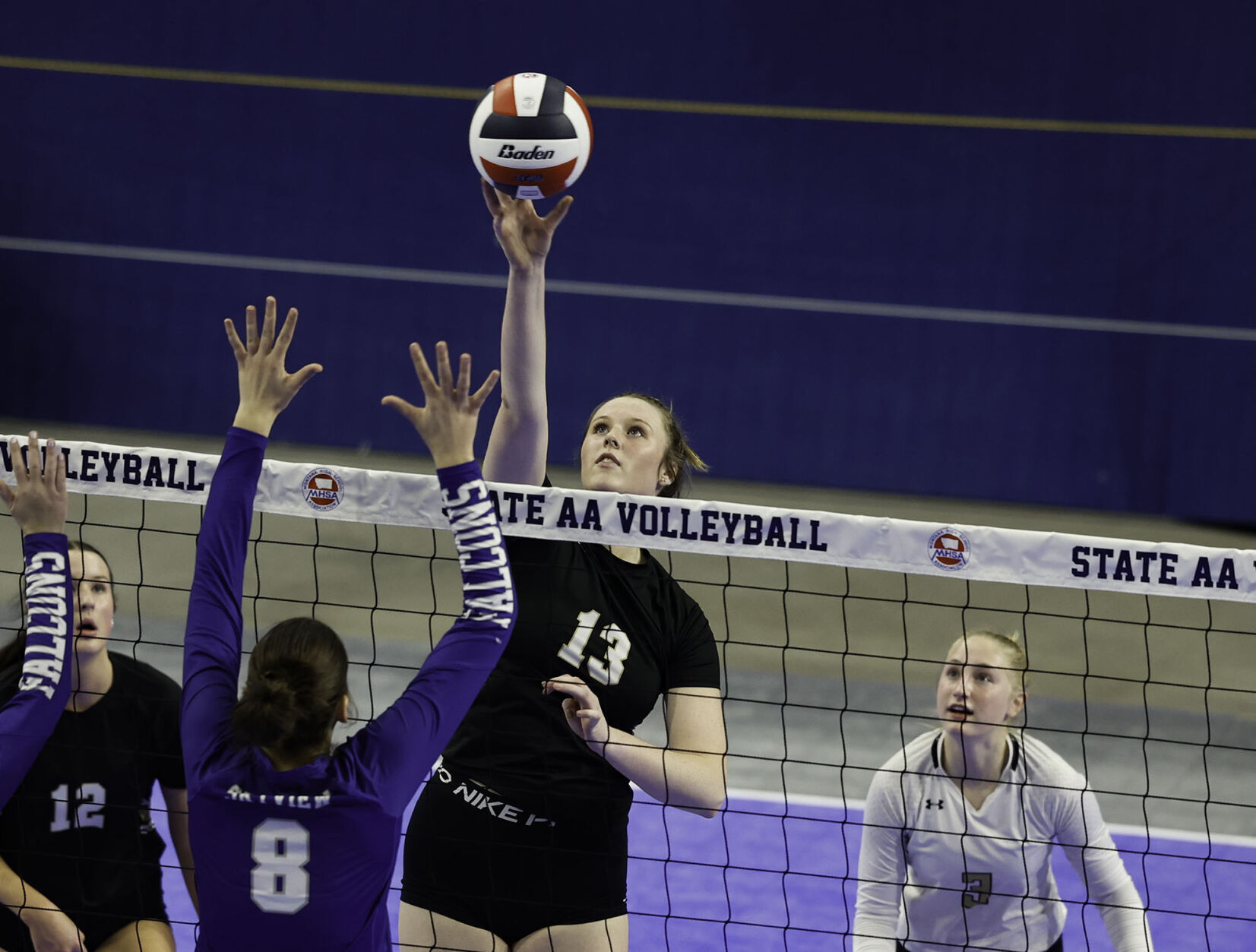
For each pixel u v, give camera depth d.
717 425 35.59
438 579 27.09
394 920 14.77
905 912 11.10
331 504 9.70
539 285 10.34
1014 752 10.88
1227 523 34.12
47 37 36.09
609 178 35.50
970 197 34.59
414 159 35.75
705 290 35.41
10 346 36.50
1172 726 21.52
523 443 10.59
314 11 35.75
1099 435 34.59
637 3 35.19
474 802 9.84
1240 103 33.66
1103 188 34.22
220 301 36.19
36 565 8.24
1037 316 34.56
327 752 7.23
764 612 26.42
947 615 26.84
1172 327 34.16
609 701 9.97
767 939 15.08
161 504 31.22
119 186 36.19
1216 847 17.52
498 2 35.47
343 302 36.00
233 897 7.04
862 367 35.19
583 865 9.88
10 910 10.73
